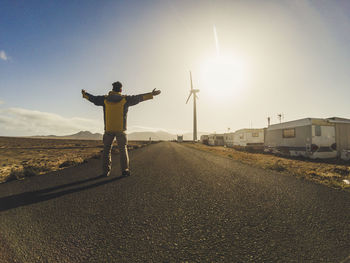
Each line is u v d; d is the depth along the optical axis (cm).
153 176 407
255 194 267
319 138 1136
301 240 134
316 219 174
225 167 577
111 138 401
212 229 154
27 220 170
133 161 728
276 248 123
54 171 482
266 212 194
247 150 2031
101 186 311
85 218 176
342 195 262
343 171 578
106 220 171
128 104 401
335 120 1217
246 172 479
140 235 143
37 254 116
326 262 106
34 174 422
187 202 229
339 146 1171
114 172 455
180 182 348
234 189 297
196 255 116
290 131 1310
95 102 400
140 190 286
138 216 182
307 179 391
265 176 420
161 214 188
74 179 370
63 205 215
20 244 128
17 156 1325
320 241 132
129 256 115
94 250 121
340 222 167
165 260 111
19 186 312
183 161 747
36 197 247
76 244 129
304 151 1173
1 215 183
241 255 115
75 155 1282
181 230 152
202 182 349
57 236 140
